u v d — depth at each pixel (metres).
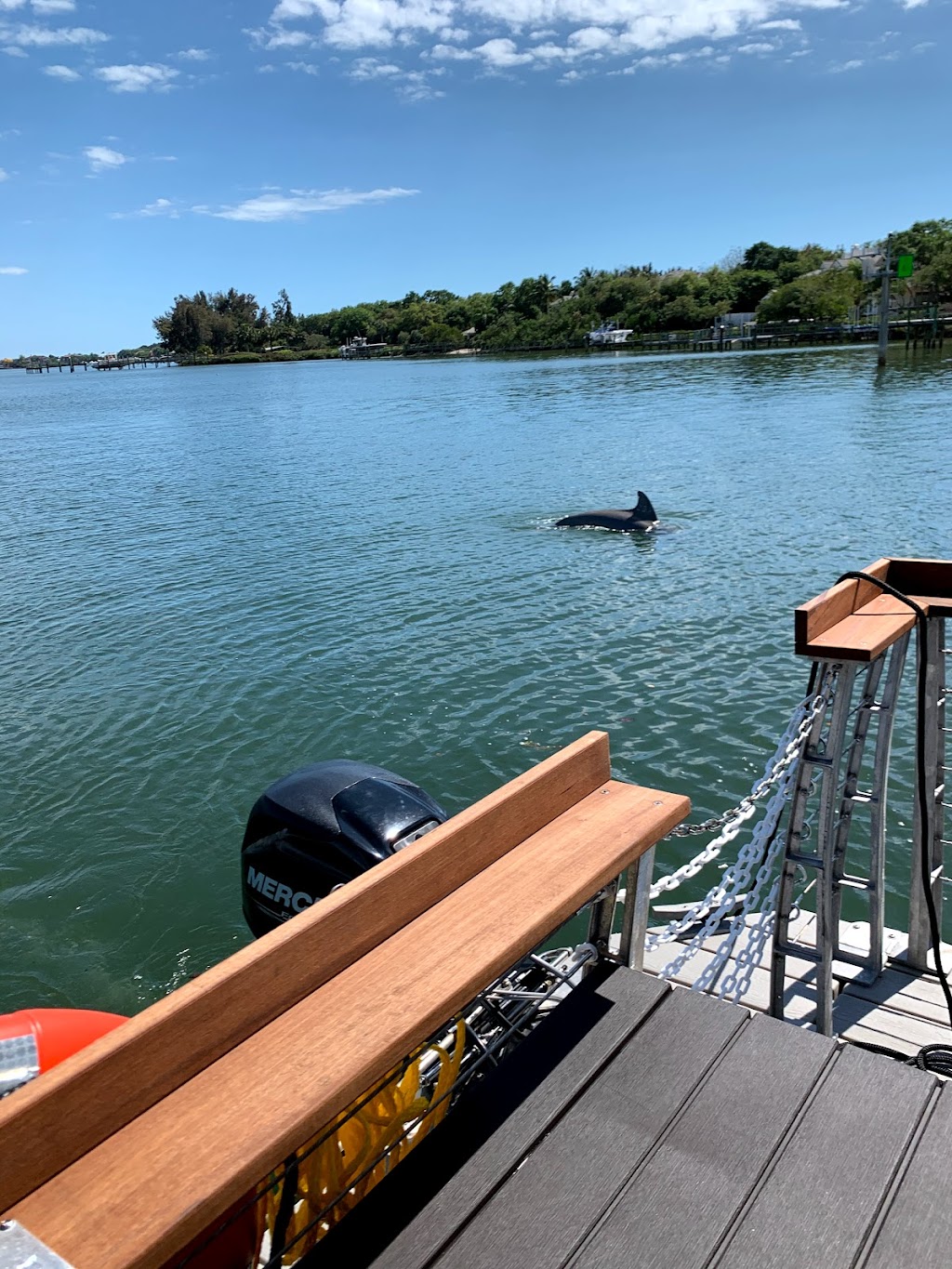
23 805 8.94
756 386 51.28
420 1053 2.08
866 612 3.29
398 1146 2.02
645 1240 1.63
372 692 11.33
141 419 59.88
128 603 15.83
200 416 60.59
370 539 20.08
